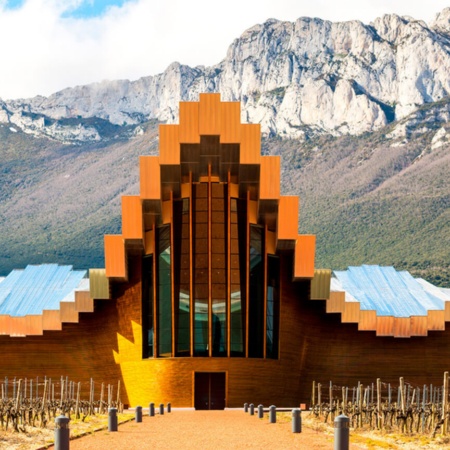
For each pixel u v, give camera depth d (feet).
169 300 199.21
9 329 198.59
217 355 197.16
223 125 187.42
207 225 199.62
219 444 83.30
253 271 199.31
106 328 206.28
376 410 127.24
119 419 139.54
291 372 204.85
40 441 94.22
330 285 201.98
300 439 90.63
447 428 108.17
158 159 188.14
